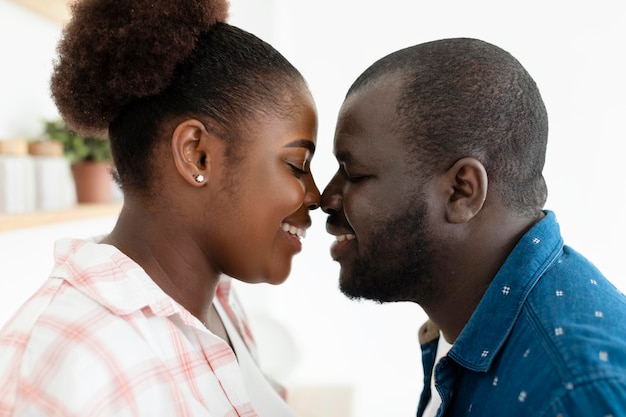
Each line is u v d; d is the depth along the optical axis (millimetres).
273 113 745
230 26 775
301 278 2674
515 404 605
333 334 2682
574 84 2211
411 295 777
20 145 1279
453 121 696
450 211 714
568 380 555
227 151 732
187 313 743
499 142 702
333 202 801
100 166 1584
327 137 2549
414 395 2646
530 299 661
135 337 670
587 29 2188
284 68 773
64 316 653
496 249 723
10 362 635
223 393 766
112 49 706
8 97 1423
